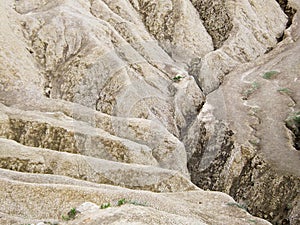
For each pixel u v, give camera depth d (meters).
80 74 29.61
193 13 39.00
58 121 24.48
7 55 29.00
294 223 23.02
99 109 17.73
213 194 22.61
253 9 40.88
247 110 30.80
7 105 26.44
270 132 28.72
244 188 25.72
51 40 32.09
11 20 32.34
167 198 19.88
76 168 21.53
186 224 13.03
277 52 37.59
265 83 33.56
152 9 38.47
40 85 29.55
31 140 23.53
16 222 15.44
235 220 19.95
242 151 27.16
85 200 18.08
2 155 21.27
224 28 38.94
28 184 18.48
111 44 32.25
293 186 24.77
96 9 35.91
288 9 44.19
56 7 34.38
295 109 30.55
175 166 16.98
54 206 17.78
